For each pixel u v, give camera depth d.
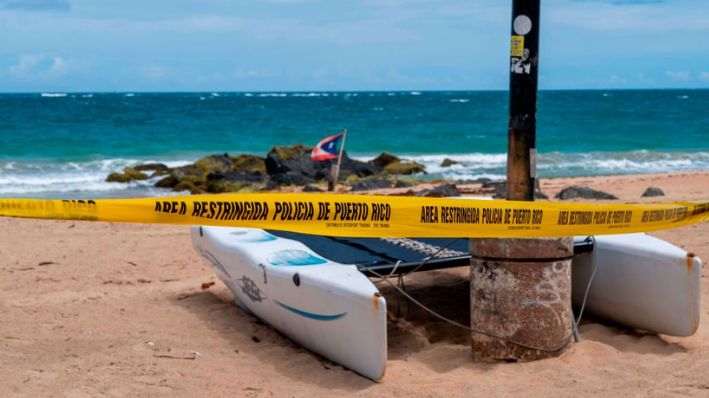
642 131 43.88
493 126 50.38
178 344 5.65
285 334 5.77
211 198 4.09
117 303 6.90
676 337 5.60
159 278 8.00
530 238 4.91
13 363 5.23
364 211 4.43
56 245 9.79
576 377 4.73
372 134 43.78
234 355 5.41
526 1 4.82
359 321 4.78
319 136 42.41
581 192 15.03
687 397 4.39
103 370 5.07
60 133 40.75
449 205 4.61
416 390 4.61
